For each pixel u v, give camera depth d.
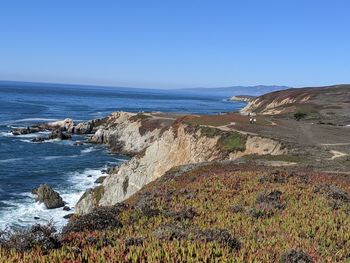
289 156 36.47
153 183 29.80
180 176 27.95
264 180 20.73
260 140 44.66
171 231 10.60
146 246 9.30
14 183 53.28
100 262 8.21
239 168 28.44
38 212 42.28
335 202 16.20
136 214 13.78
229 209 15.02
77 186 54.09
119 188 47.78
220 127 52.88
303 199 16.80
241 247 9.88
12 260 8.07
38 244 9.36
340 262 9.68
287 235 11.49
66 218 41.03
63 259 8.30
